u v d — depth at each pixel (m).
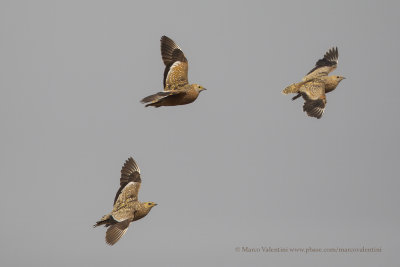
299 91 21.91
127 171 19.11
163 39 20.88
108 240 17.64
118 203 18.55
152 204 18.67
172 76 20.48
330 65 22.92
